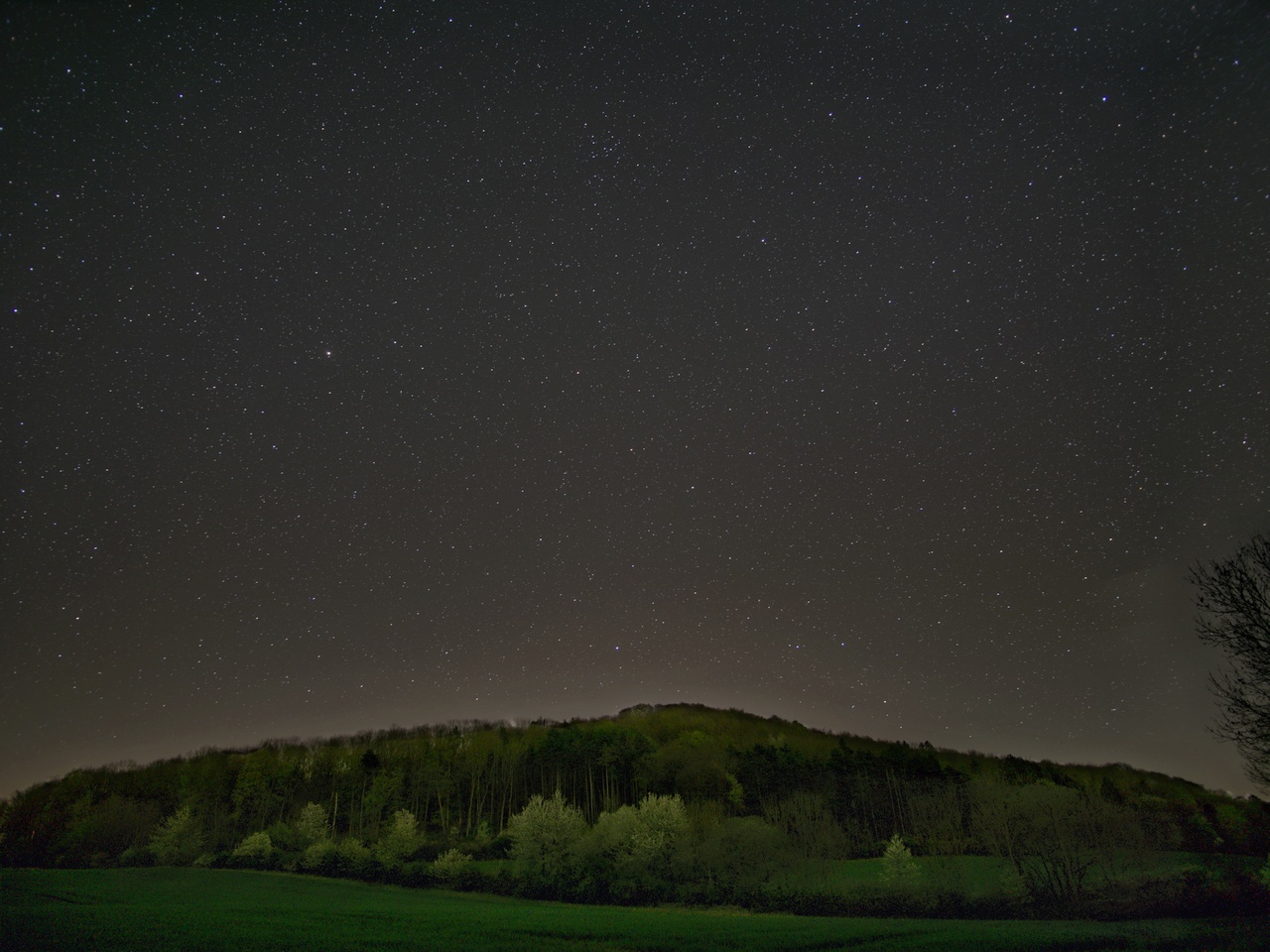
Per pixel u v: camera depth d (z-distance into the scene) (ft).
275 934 109.50
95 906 135.64
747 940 107.96
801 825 221.05
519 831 198.90
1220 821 200.03
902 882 161.89
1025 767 310.45
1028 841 168.76
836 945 103.45
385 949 99.04
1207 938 97.40
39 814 256.52
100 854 233.96
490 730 442.09
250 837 231.71
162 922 117.19
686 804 277.03
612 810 305.12
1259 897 123.24
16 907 131.23
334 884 196.34
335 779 329.52
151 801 285.23
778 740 376.68
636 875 183.42
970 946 97.91
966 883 157.07
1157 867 151.74
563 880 185.78
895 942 103.71
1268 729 80.74
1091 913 128.88
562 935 113.70
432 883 200.64
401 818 243.81
